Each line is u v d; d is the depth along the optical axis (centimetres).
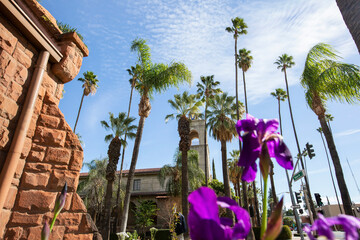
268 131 86
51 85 440
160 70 1544
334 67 693
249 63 2903
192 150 2933
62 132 417
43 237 113
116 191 2750
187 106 2209
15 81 366
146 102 1620
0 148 332
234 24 2714
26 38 396
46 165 383
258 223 2683
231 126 2297
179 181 2741
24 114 363
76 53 489
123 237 887
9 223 327
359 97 668
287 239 2022
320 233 62
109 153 2141
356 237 59
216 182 3256
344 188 1218
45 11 435
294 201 1352
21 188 350
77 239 374
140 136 1582
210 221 65
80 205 397
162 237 2492
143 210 2694
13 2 354
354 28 326
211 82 2711
